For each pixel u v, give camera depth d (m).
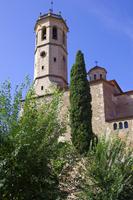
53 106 18.23
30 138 15.88
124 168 21.36
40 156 16.05
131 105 45.31
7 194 15.39
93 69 57.91
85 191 20.19
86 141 29.11
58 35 53.62
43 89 49.06
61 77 50.56
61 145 18.09
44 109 18.05
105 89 44.19
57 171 17.08
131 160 21.75
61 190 17.59
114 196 19.73
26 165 15.52
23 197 15.49
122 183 20.45
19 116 17.06
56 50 52.19
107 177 20.48
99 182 20.50
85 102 32.06
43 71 50.56
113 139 22.86
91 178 20.86
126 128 37.44
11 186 15.38
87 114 31.33
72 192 19.62
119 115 45.16
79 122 30.59
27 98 17.80
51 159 17.06
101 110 41.81
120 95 46.62
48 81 49.44
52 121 17.47
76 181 19.91
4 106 16.98
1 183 14.54
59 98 19.30
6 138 15.66
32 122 16.53
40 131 16.62
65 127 18.47
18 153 15.35
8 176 15.08
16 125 16.25
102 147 21.89
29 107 17.50
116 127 38.59
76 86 33.12
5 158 15.08
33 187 15.74
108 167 21.03
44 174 16.03
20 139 15.51
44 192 15.70
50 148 16.83
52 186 16.39
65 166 18.33
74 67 34.66
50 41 52.50
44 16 54.97
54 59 51.47
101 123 40.50
